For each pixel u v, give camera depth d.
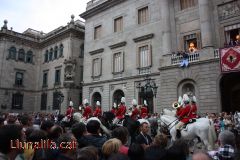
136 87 31.70
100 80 36.97
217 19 26.28
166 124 14.65
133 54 33.22
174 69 26.45
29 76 51.59
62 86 44.16
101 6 38.62
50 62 49.38
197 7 27.77
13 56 49.56
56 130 6.25
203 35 25.36
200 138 12.70
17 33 50.31
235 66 22.03
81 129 6.61
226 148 5.07
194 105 13.87
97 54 38.50
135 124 9.32
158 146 5.57
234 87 26.03
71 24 45.16
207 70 24.00
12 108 48.06
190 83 25.31
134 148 5.12
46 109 47.56
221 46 25.58
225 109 25.00
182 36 28.56
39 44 53.34
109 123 16.91
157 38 30.84
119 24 36.38
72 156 4.66
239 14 24.88
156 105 28.81
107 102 35.22
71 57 43.94
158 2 31.64
